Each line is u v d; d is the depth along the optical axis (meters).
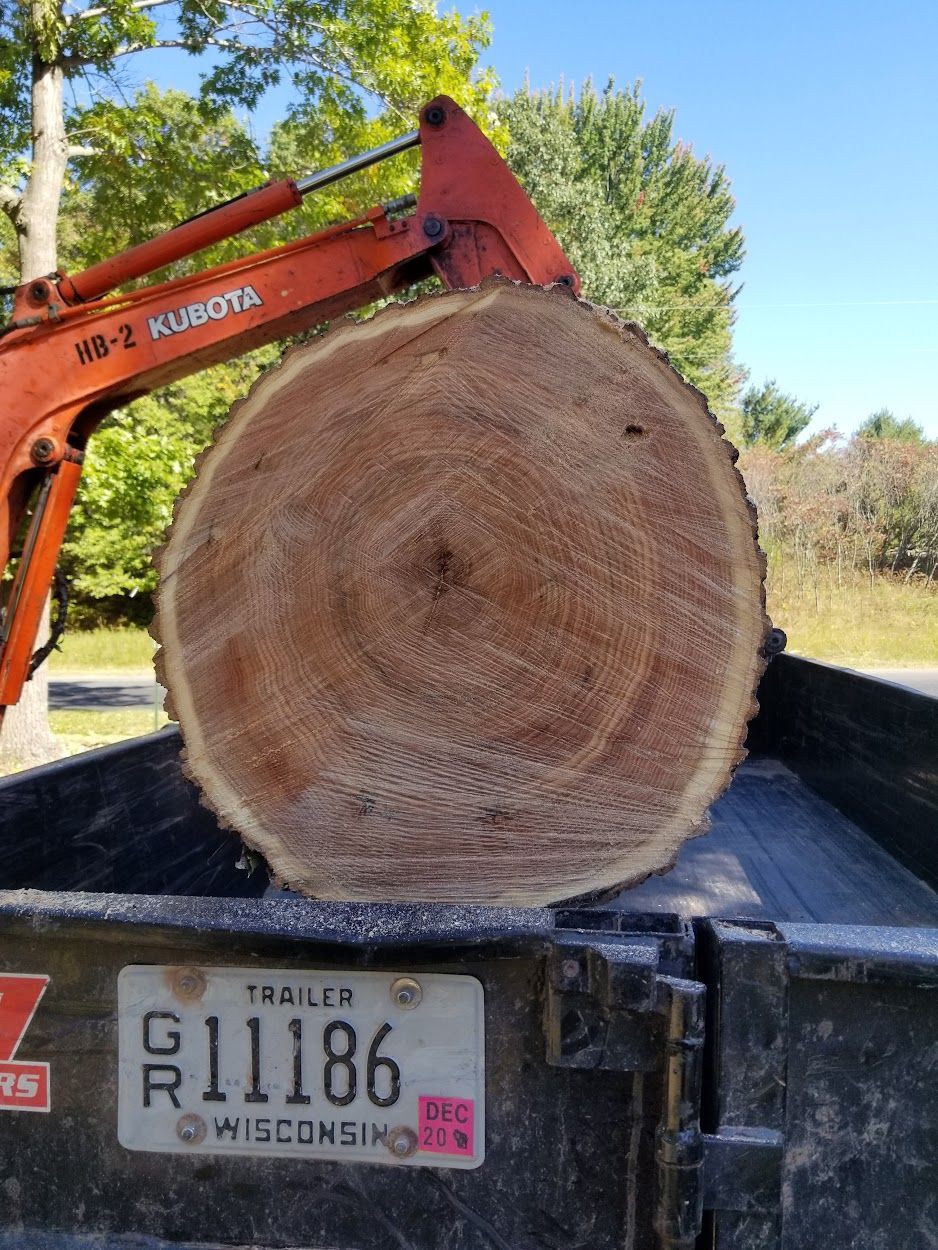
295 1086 1.08
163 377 2.33
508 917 1.08
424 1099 1.06
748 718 1.61
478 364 1.62
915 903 2.09
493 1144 1.05
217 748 1.70
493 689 1.63
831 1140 1.00
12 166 6.98
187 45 7.29
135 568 17.09
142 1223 1.10
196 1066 1.09
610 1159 1.03
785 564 18.34
